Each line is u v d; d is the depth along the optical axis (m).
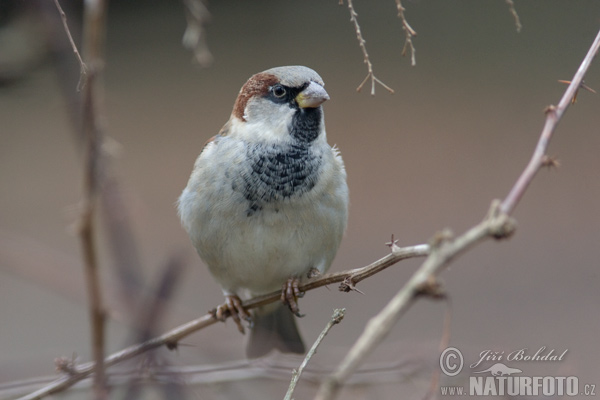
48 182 12.65
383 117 13.79
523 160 13.00
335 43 14.58
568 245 11.80
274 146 6.30
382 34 14.58
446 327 3.17
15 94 5.33
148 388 4.07
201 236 6.48
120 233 4.93
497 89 13.88
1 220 12.21
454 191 12.77
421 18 14.60
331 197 6.41
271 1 14.66
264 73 6.53
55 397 4.75
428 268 2.80
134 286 4.31
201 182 6.40
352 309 10.98
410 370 5.71
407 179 13.01
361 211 12.66
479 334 10.19
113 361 4.22
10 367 5.38
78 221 3.91
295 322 7.17
